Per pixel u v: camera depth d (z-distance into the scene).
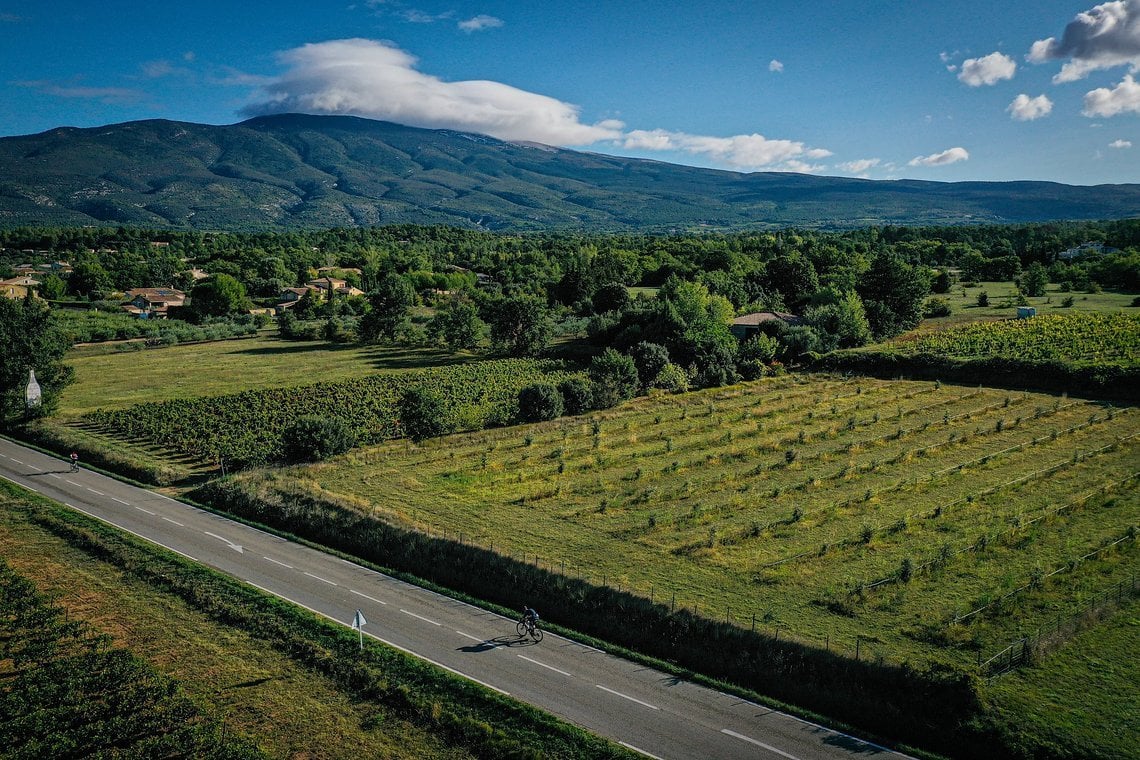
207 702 30.47
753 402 81.94
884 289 119.06
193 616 37.81
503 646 35.41
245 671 32.97
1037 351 93.56
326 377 103.94
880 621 36.22
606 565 42.53
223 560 44.97
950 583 40.06
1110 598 37.66
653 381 90.38
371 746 28.09
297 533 49.75
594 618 37.34
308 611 38.12
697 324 104.94
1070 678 31.19
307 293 169.62
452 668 33.28
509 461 62.38
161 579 41.53
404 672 32.59
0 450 69.88
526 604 39.41
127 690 30.45
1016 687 30.50
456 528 48.00
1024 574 40.84
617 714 30.08
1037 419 71.69
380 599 40.25
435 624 37.53
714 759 27.36
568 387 78.75
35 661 32.88
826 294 124.06
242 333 145.75
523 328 118.31
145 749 26.95
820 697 30.94
